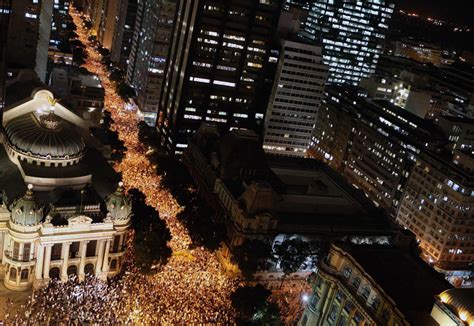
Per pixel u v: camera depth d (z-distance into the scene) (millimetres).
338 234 182750
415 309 110812
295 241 170750
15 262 135500
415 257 137000
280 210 187125
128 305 132625
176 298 140500
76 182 151500
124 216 148375
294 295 163750
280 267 166500
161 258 149375
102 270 148375
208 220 172750
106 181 166750
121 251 151250
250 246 162750
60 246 141500
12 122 157500
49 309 127062
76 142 155125
